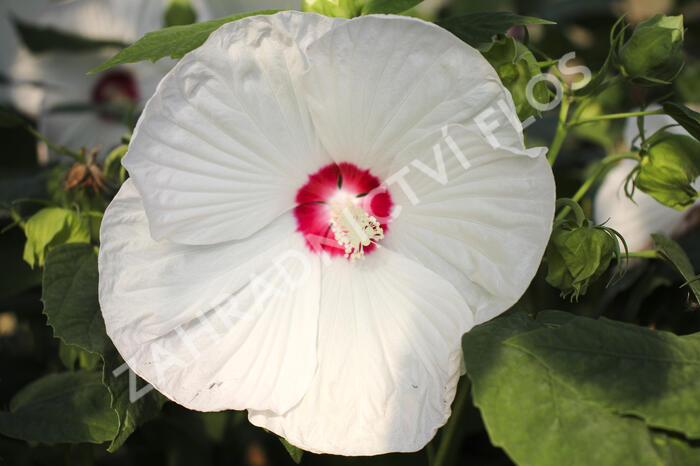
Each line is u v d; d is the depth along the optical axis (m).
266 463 0.74
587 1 0.96
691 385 0.47
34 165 0.78
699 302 0.55
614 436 0.47
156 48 0.52
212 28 0.53
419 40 0.47
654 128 0.66
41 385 0.59
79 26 0.80
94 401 0.58
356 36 0.47
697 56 0.96
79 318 0.54
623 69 0.55
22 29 0.77
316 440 0.50
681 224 0.68
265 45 0.48
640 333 0.49
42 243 0.59
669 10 1.00
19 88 0.81
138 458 0.75
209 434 0.73
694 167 0.57
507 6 0.97
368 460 0.67
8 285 0.66
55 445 0.66
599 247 0.52
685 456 0.46
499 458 0.70
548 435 0.46
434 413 0.50
